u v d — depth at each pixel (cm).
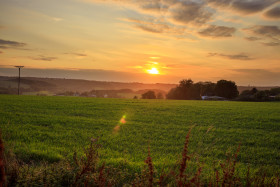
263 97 7762
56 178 505
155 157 895
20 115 1959
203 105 3897
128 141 1195
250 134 1521
